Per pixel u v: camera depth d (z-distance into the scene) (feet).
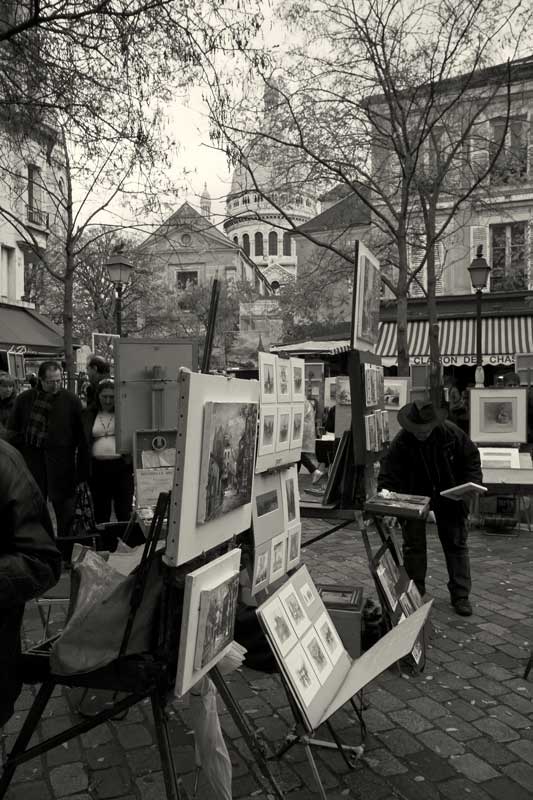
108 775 9.54
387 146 39.83
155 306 130.52
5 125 25.94
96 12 20.34
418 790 9.23
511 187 68.13
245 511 8.41
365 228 58.54
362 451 12.84
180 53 22.80
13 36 21.70
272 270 265.13
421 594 16.37
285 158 41.01
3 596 6.23
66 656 6.84
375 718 11.26
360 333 13.21
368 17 35.78
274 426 10.57
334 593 14.29
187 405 6.40
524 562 21.58
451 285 74.13
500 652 14.12
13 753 7.19
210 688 8.52
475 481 16.22
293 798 9.04
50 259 86.07
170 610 6.89
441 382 39.06
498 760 10.02
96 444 20.77
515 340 67.00
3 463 6.64
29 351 64.08
